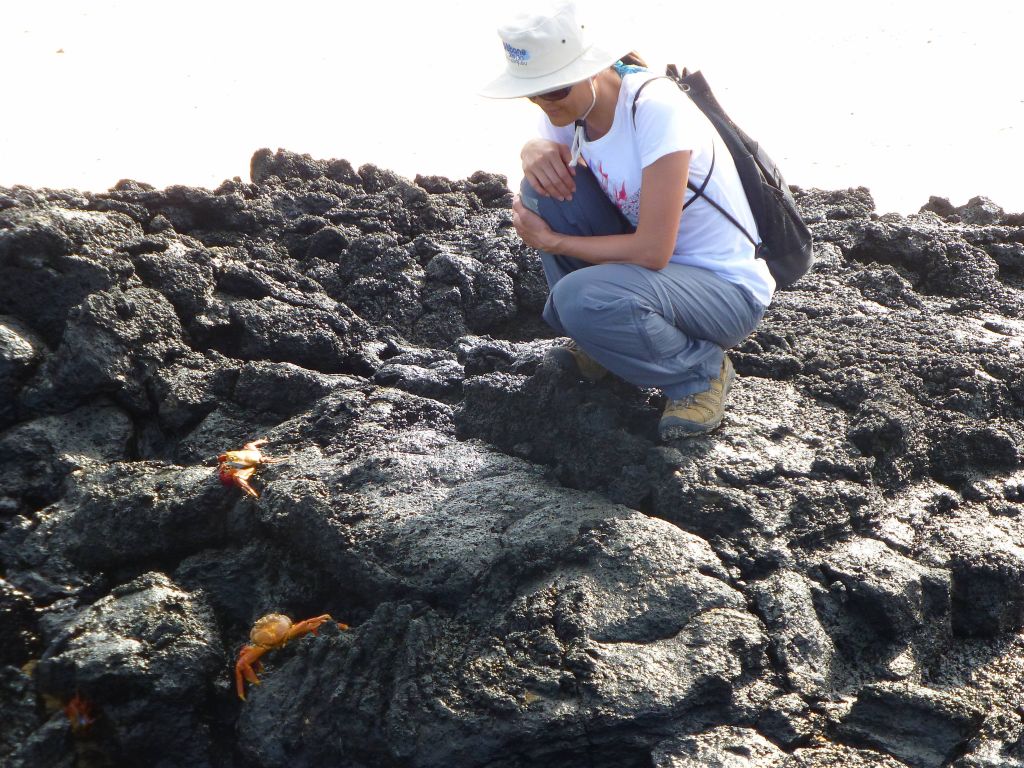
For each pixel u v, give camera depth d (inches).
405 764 132.6
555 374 157.9
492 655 136.1
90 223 180.4
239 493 154.1
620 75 144.9
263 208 208.1
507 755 132.5
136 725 138.4
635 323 145.8
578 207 149.6
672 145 141.3
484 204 231.9
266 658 143.1
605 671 134.4
